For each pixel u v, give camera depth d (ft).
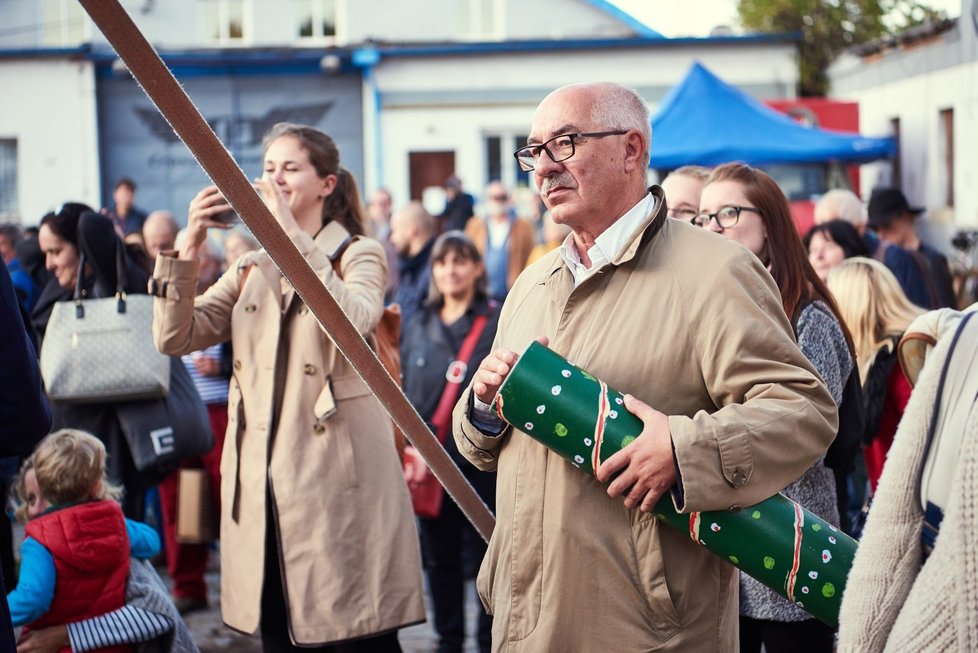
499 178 76.84
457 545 17.95
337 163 13.66
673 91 51.72
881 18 97.71
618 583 9.10
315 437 12.95
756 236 12.50
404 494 13.44
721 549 8.91
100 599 13.19
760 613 11.99
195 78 74.13
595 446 8.82
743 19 101.14
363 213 14.05
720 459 8.65
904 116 66.49
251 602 12.91
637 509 9.11
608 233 9.46
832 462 12.33
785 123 51.11
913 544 7.23
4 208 75.41
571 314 9.51
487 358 9.38
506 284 38.11
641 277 9.31
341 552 12.86
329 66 73.31
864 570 7.37
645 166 9.66
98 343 17.83
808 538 8.91
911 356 13.51
